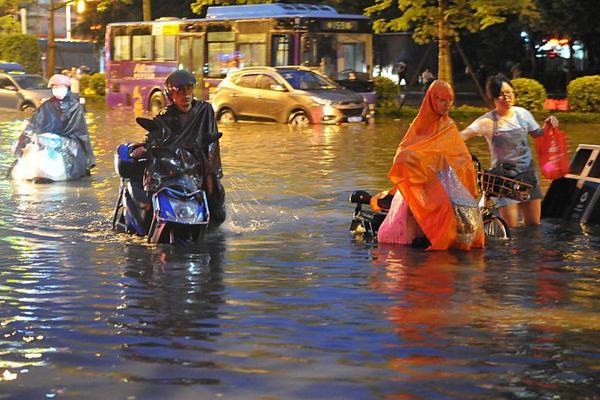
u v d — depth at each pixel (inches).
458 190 525.0
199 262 490.0
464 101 2293.3
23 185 784.9
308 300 406.3
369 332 355.9
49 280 446.3
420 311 387.2
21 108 1895.9
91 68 3294.8
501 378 304.3
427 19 1852.9
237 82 1640.0
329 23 1749.5
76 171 821.2
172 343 342.6
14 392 293.1
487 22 1755.7
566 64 2635.3
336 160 986.7
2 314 383.6
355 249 524.1
